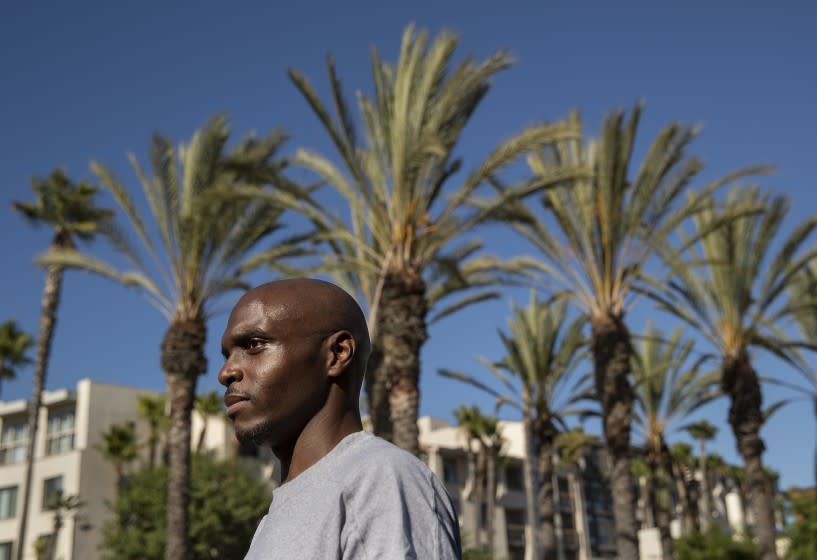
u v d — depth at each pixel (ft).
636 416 125.08
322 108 52.24
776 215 69.15
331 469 4.02
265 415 4.25
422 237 53.52
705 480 192.85
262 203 61.72
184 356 64.44
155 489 124.77
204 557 114.62
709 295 76.28
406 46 52.54
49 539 137.90
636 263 63.93
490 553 147.95
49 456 144.46
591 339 65.67
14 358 131.34
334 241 65.92
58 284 103.55
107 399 149.28
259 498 121.08
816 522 88.89
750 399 75.72
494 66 49.14
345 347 4.42
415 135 51.11
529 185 51.75
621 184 61.46
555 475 190.80
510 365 112.06
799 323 82.43
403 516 3.75
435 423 188.55
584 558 187.21
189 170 62.39
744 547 108.17
